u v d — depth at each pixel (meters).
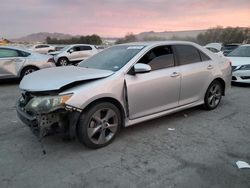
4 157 3.72
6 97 7.59
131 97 4.18
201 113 5.66
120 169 3.38
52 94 3.56
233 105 6.34
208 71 5.54
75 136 3.82
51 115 3.54
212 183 3.04
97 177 3.20
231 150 3.88
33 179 3.17
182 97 5.07
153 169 3.37
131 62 4.31
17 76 9.62
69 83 3.63
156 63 4.64
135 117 4.35
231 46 21.08
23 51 9.85
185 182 3.07
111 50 5.15
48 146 4.06
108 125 4.00
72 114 3.63
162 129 4.73
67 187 3.01
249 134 4.50
